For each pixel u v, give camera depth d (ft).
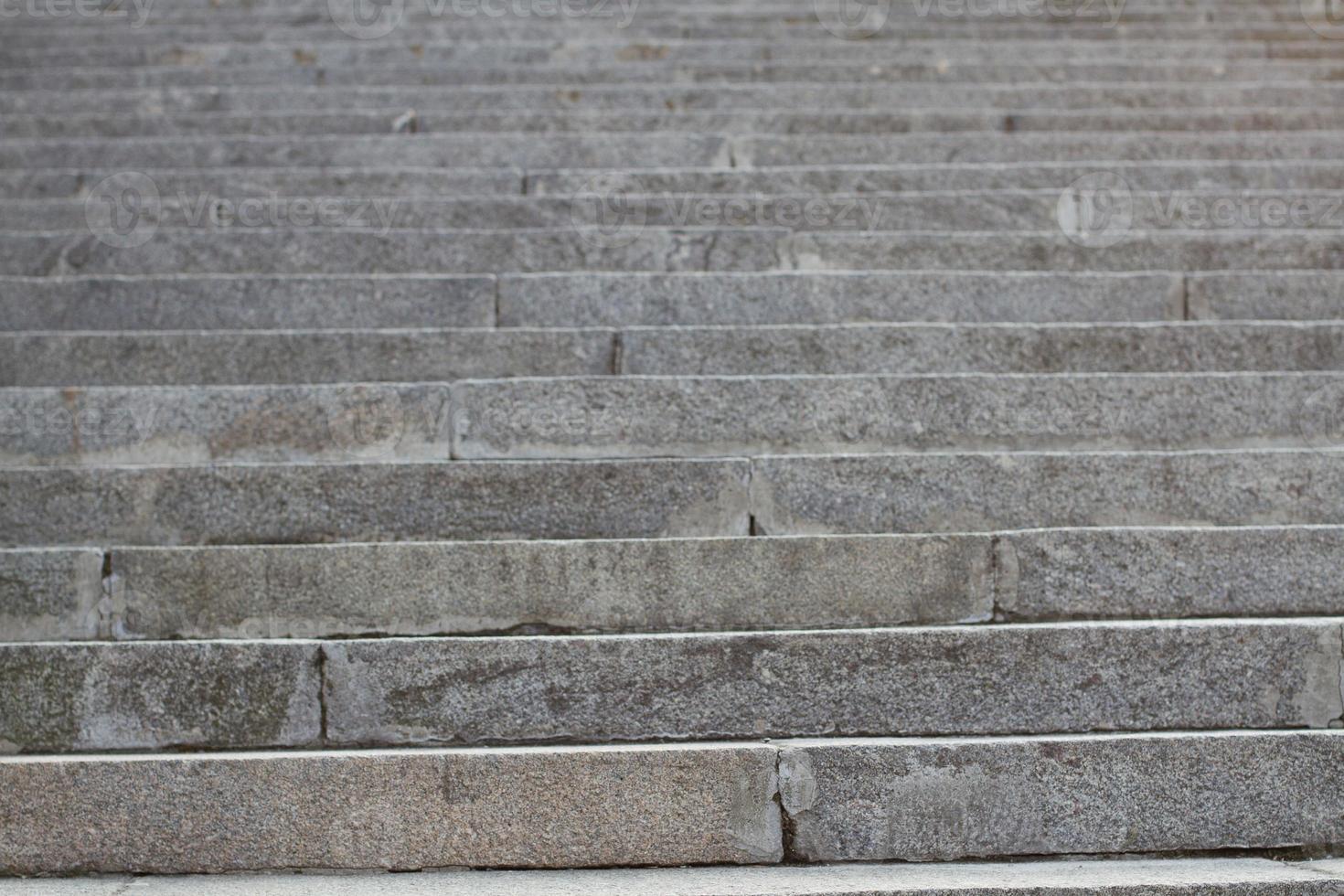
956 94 23.26
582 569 10.43
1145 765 9.07
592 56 25.36
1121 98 23.16
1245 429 12.78
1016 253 16.61
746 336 13.89
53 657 9.50
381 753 8.99
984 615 10.49
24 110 23.08
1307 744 9.13
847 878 8.46
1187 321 15.26
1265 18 27.22
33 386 13.79
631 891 8.13
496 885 8.38
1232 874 8.45
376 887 8.38
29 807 8.81
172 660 9.53
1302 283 15.47
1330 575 10.62
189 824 8.82
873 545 10.50
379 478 11.50
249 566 10.39
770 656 9.66
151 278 15.44
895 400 12.71
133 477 11.50
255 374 13.83
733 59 25.39
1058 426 12.72
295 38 26.48
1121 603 10.56
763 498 11.59
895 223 17.85
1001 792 9.02
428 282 15.35
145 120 21.88
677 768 8.95
